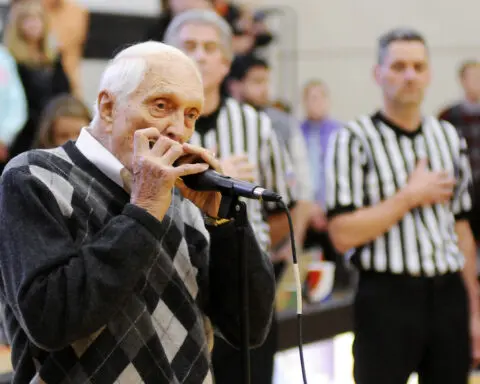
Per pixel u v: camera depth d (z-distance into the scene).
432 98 13.52
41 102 7.95
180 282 3.28
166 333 3.21
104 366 3.07
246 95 7.78
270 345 5.23
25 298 2.92
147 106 3.11
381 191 5.62
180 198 3.49
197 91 3.17
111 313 2.96
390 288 5.48
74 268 2.94
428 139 5.77
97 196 3.17
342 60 13.56
